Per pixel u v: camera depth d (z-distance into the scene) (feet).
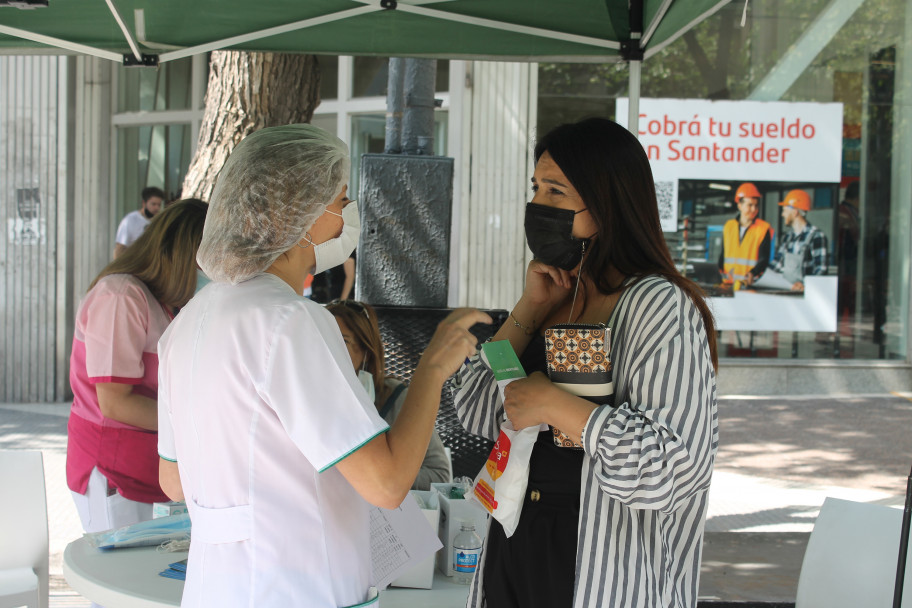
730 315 31.22
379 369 10.25
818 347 31.50
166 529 8.34
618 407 5.54
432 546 7.09
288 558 5.12
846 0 30.27
